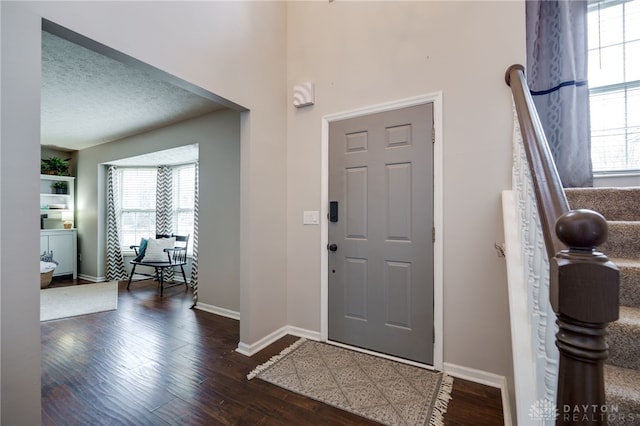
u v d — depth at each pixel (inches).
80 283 185.9
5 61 43.6
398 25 89.4
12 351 43.8
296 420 60.9
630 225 55.4
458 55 80.4
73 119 142.7
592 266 19.8
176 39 70.3
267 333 97.7
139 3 62.7
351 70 96.9
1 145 43.1
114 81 104.2
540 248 35.9
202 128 139.2
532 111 50.7
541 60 92.0
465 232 78.4
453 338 79.1
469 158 78.3
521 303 47.2
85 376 77.5
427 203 83.4
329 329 99.0
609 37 92.4
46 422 60.3
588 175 85.0
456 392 70.2
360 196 94.0
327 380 75.0
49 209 196.5
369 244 92.1
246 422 60.3
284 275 106.6
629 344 41.8
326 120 101.0
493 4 76.7
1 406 42.9
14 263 43.9
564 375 21.0
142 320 120.7
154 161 186.5
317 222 102.1
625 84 90.2
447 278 80.3
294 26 109.7
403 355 85.9
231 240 128.0
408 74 87.3
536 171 35.6
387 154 89.8
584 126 86.4
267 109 99.7
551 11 91.3
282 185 106.3
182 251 180.1
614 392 36.5
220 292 130.6
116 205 197.0
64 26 50.5
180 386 72.8
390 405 65.3
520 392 38.0
